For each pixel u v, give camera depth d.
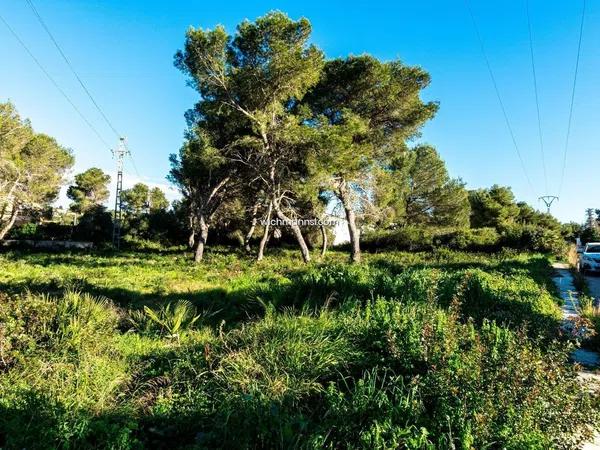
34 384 4.85
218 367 5.36
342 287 10.00
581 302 12.05
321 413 4.25
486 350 4.67
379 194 28.59
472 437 3.45
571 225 73.06
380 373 4.91
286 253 38.59
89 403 4.51
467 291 10.21
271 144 25.22
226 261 28.41
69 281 13.70
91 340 6.45
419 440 3.54
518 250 33.47
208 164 26.62
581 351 7.63
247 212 40.34
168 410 4.54
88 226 54.28
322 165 23.25
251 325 6.95
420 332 5.23
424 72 26.12
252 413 4.00
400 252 36.78
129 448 3.78
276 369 4.88
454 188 46.91
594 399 4.02
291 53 22.50
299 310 8.89
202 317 9.42
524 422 3.63
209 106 24.59
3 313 6.11
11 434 3.73
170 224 55.81
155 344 7.42
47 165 39.56
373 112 26.64
